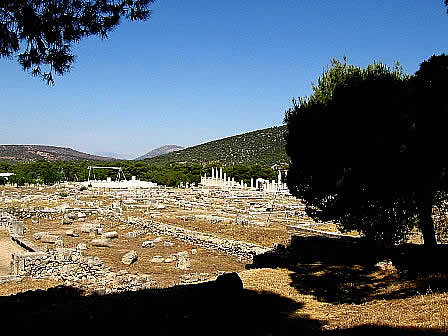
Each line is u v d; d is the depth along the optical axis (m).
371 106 13.91
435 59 12.56
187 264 24.16
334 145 15.00
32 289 18.27
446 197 14.15
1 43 7.57
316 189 16.53
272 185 82.00
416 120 12.79
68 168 127.56
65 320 12.37
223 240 29.88
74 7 7.84
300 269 19.22
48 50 8.02
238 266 24.72
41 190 91.56
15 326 11.99
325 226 32.22
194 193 78.06
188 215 45.75
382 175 13.62
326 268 18.94
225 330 11.57
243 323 12.16
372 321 11.02
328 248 22.20
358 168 14.14
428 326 9.52
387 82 14.47
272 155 176.38
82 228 38.47
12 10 7.38
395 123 13.16
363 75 16.70
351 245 21.02
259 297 14.93
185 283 18.97
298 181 17.56
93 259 23.67
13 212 48.78
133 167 126.69
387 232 15.70
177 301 14.32
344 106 14.79
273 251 23.95
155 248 30.62
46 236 32.34
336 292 15.30
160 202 62.72
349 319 11.90
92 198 71.69
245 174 109.19
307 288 16.12
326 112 15.73
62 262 21.73
